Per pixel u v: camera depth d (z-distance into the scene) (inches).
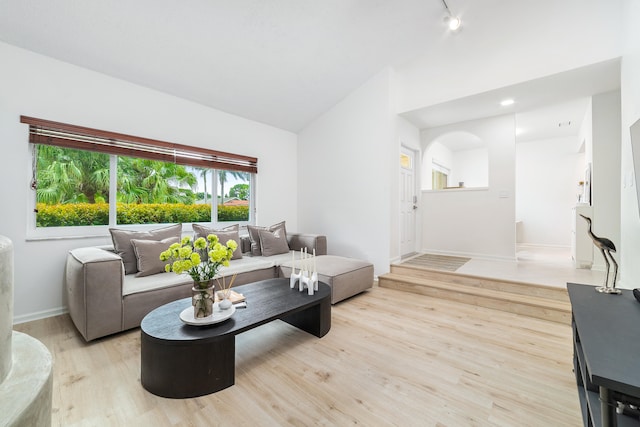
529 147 238.8
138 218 122.2
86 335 78.9
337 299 111.9
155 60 108.0
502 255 164.2
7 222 90.2
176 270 61.4
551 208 230.2
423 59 145.6
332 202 169.9
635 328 41.8
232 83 130.5
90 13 86.0
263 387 62.4
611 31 100.5
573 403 56.7
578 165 219.5
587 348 35.8
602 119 130.4
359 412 54.5
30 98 93.3
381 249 148.7
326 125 171.9
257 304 79.9
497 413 54.1
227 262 66.7
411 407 55.8
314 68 133.6
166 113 127.7
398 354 76.2
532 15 115.2
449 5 115.6
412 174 190.1
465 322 97.1
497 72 124.6
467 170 278.2
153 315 71.1
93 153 109.9
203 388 59.7
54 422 51.4
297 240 157.2
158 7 88.9
